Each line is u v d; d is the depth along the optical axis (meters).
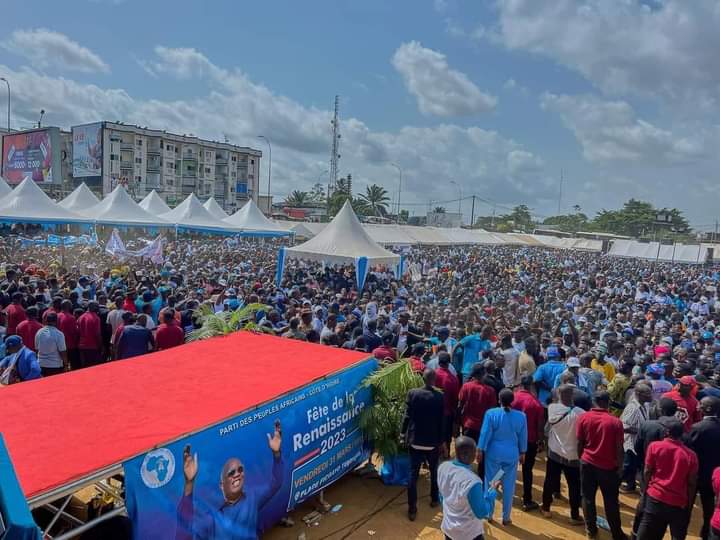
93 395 4.37
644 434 5.47
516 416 5.33
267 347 6.30
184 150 82.06
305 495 4.98
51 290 11.98
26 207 22.30
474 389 6.14
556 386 6.72
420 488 6.18
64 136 75.62
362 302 13.45
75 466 3.12
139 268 19.16
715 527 4.27
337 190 94.69
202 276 16.97
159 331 8.18
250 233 30.86
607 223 112.44
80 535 3.48
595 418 5.16
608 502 5.10
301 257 17.86
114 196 27.09
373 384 5.96
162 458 3.50
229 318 8.25
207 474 3.81
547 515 5.71
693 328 14.64
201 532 3.74
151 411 4.07
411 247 42.03
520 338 8.80
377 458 6.86
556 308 16.56
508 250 57.88
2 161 75.19
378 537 5.07
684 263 45.69
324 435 5.20
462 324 10.49
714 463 5.16
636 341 9.85
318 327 10.12
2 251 20.94
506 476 5.37
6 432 3.55
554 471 5.65
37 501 2.79
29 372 6.85
